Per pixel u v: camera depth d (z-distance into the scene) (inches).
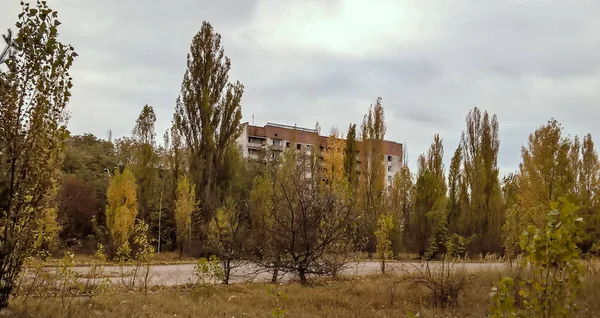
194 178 1184.8
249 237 615.5
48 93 254.7
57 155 268.8
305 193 520.4
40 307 269.9
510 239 490.3
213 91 1252.5
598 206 977.5
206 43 1258.6
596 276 381.4
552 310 137.3
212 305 353.4
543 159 710.5
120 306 320.8
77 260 798.5
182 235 1063.0
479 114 1409.9
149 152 1283.2
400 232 1318.9
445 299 396.8
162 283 529.3
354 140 1435.8
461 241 573.3
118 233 945.5
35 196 258.8
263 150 1916.8
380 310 369.1
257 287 486.9
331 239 518.6
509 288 147.1
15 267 255.3
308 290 461.1
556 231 131.3
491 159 1354.6
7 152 247.1
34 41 245.4
